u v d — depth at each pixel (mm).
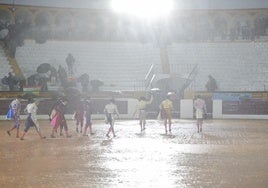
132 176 11242
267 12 48750
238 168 12461
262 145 18078
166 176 11250
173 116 38688
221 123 32375
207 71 44469
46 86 38844
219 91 40188
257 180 10773
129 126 28391
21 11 46875
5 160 13914
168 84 41906
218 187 9992
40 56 44594
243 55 46188
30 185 10180
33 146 17656
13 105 22078
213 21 49500
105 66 45125
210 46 47906
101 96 38938
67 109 36906
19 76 39969
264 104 39031
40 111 36875
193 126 28453
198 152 15766
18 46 44500
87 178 10984
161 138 20672
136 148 16859
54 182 10516
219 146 17656
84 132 22328
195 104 24641
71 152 15766
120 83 43031
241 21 49219
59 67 40969
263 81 43000
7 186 10078
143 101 24922
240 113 39281
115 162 13445
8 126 28812
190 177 11125
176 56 46781
